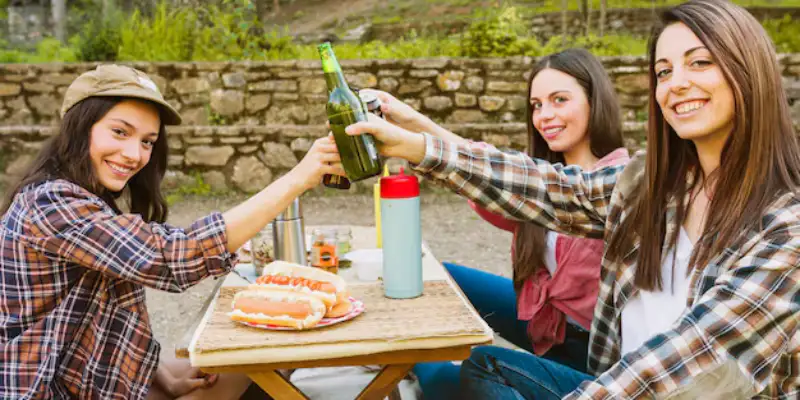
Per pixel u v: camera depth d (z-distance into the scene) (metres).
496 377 1.61
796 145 1.28
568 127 2.22
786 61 6.96
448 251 4.86
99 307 1.51
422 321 1.40
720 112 1.31
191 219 5.83
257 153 7.00
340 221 5.70
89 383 1.50
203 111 7.27
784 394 1.27
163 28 8.02
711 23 1.29
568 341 2.08
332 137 1.49
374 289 1.68
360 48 8.52
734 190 1.29
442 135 2.11
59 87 7.24
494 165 1.66
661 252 1.49
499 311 2.41
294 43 9.20
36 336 1.45
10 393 1.42
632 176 1.62
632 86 6.99
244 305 1.41
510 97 7.23
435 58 7.20
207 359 1.26
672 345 1.14
